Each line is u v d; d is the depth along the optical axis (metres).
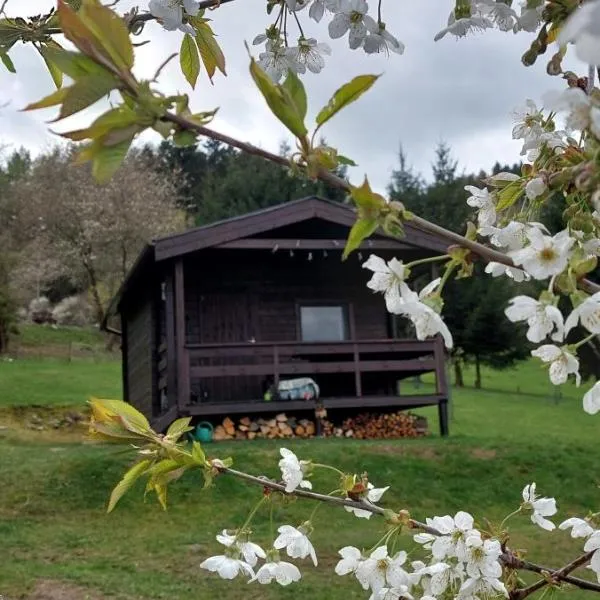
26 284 29.53
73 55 0.74
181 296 11.67
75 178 27.62
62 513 8.63
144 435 1.30
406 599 1.52
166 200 31.80
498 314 23.88
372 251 12.55
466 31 1.18
